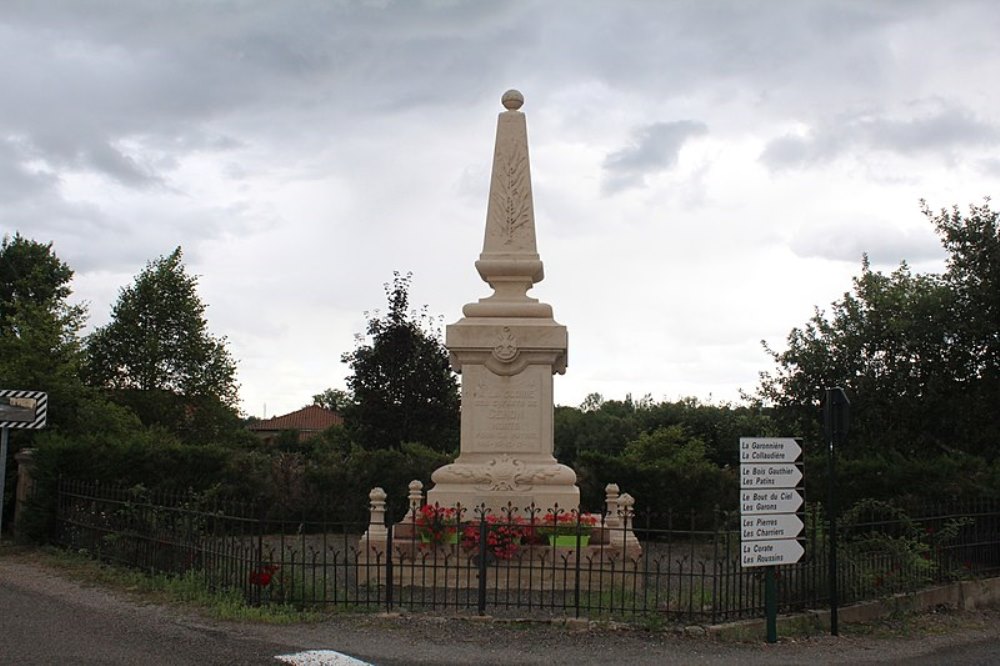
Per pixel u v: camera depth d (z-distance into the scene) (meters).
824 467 19.84
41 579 12.73
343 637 9.41
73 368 22.88
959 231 19.95
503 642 9.38
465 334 14.80
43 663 8.08
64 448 16.64
